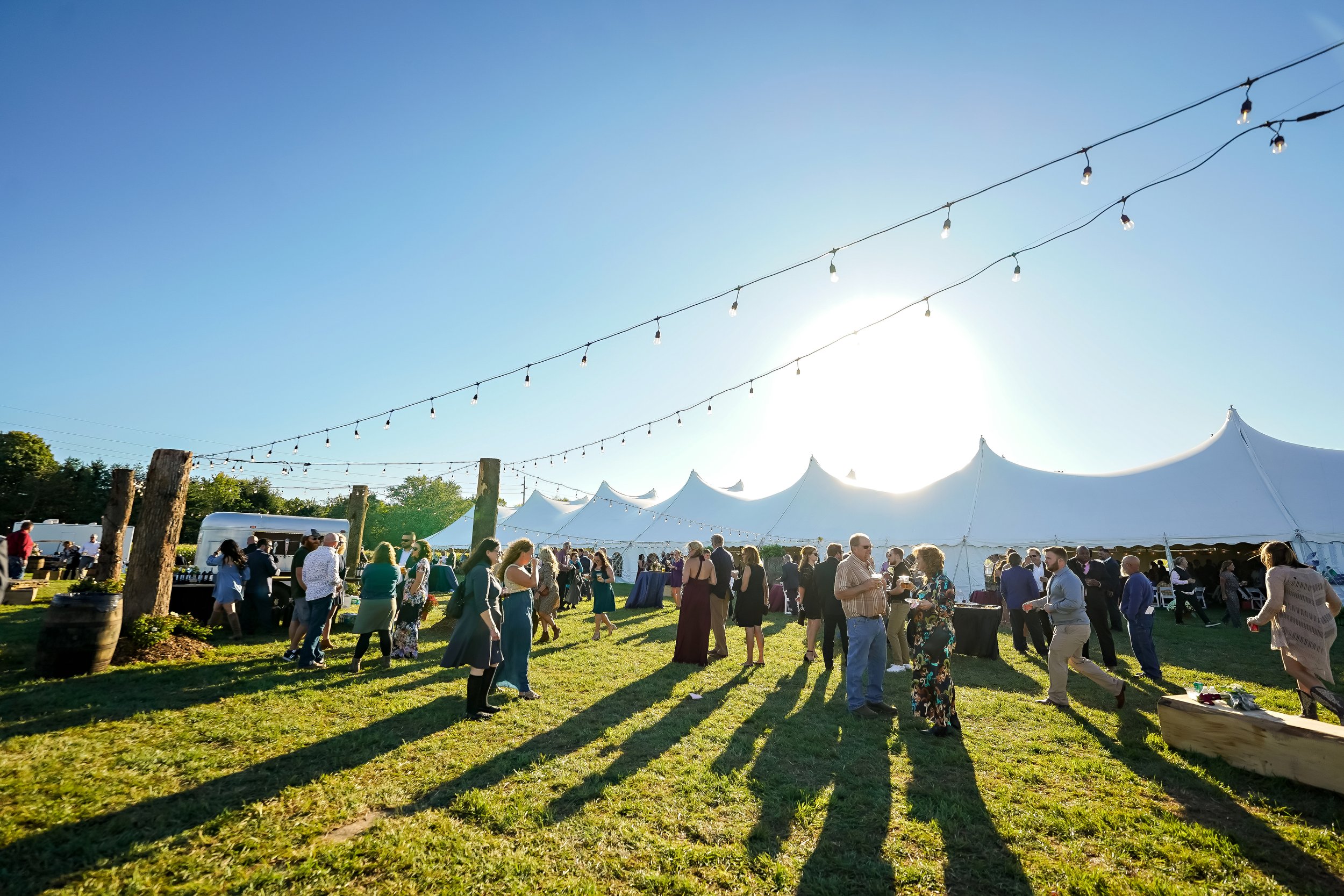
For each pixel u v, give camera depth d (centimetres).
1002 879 272
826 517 1970
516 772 368
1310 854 295
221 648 769
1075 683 657
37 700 502
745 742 439
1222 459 1603
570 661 732
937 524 1739
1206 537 1415
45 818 295
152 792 331
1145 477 1658
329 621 780
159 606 754
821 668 732
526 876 261
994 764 409
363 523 1580
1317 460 1505
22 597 1254
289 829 295
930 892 262
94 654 600
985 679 686
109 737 415
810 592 754
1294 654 461
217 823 297
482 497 1016
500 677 550
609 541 2345
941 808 336
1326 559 1300
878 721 506
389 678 609
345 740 420
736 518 2170
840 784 371
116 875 252
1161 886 264
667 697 569
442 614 1128
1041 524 1611
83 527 2602
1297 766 371
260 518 1752
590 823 311
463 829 300
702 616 729
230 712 482
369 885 252
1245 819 332
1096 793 365
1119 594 963
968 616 826
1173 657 837
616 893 254
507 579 559
